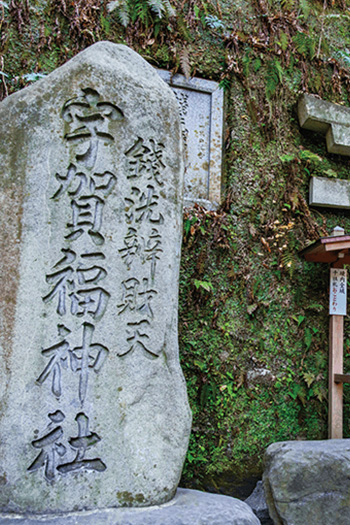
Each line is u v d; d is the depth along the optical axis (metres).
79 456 2.56
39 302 2.64
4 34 4.05
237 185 4.59
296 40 5.11
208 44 4.75
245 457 4.11
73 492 2.51
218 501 2.74
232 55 4.79
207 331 4.23
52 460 2.52
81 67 2.90
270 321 4.46
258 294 4.45
